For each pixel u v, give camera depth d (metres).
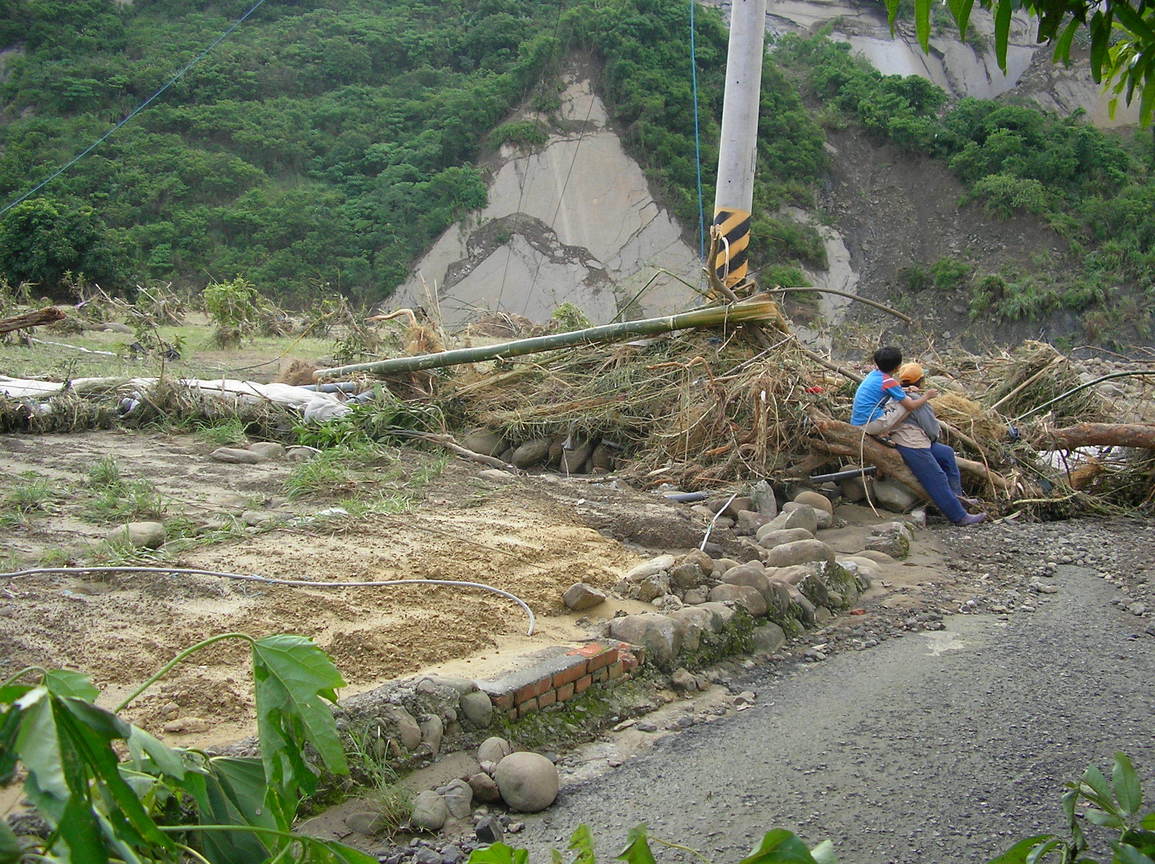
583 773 3.89
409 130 42.19
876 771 3.91
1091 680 4.75
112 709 3.72
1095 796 2.26
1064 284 35.84
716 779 3.84
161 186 37.72
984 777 3.87
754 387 7.75
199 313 23.42
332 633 4.58
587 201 38.75
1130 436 7.92
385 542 6.01
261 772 2.50
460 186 38.47
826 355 9.94
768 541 6.45
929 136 41.34
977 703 4.50
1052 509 7.82
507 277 37.25
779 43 47.66
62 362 12.12
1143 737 4.19
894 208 40.34
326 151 41.78
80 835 1.67
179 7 48.66
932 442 7.54
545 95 40.94
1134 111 45.41
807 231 38.84
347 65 44.97
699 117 40.56
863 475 7.46
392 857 3.27
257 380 12.33
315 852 2.22
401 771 3.67
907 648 5.16
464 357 8.98
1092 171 39.56
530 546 6.09
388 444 8.66
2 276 27.27
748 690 4.66
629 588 5.37
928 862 3.34
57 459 7.75
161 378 9.20
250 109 42.34
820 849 2.04
